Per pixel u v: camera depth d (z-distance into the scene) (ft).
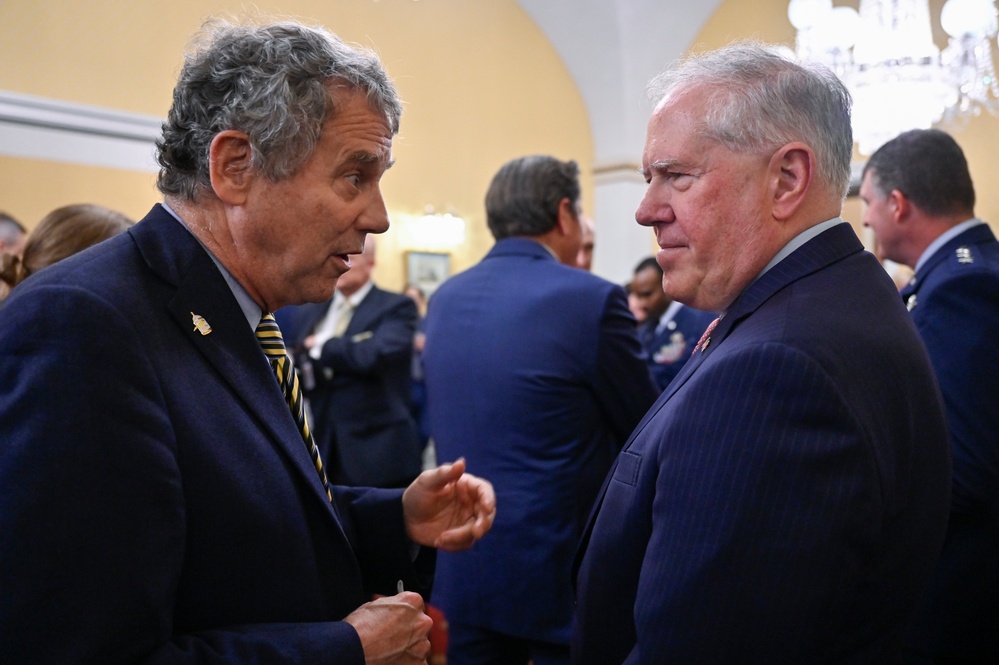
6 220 10.03
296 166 3.15
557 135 23.13
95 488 2.56
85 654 2.49
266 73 3.10
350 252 3.39
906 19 11.99
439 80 20.04
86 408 2.60
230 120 3.12
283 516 3.11
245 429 3.11
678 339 12.55
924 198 5.98
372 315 10.10
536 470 5.99
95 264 2.99
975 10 11.74
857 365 2.99
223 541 2.95
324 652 2.95
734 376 3.01
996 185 17.65
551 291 6.12
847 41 12.09
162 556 2.69
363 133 3.25
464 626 6.33
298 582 3.14
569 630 5.86
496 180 6.79
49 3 13.91
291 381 3.57
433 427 6.73
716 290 3.47
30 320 2.67
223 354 3.18
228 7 16.19
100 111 14.42
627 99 23.02
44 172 13.84
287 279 3.37
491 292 6.44
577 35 22.33
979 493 5.13
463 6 20.53
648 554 3.11
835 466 2.82
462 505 4.29
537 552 5.90
